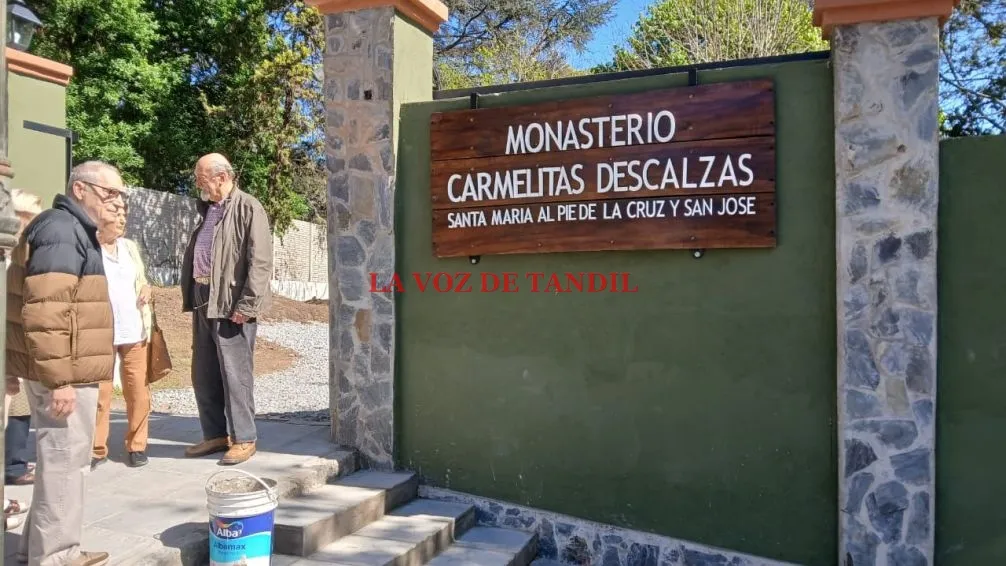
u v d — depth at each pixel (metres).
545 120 4.61
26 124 6.20
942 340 3.97
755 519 4.28
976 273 3.93
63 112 6.62
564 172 4.57
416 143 4.98
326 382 9.13
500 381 4.81
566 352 4.66
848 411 4.00
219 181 4.61
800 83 4.18
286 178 18.42
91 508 3.81
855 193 3.99
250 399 4.71
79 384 2.98
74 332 2.97
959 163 3.96
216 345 4.61
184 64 17.84
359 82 5.02
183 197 16.11
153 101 16.48
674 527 4.43
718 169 4.26
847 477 4.00
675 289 4.42
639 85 4.48
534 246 4.65
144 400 4.56
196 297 4.75
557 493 4.68
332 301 5.13
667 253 4.44
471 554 4.27
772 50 12.86
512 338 4.78
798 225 4.19
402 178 5.00
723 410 4.33
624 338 4.54
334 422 5.12
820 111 4.15
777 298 4.23
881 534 3.95
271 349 11.64
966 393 3.94
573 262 4.64
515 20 21.39
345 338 5.08
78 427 3.03
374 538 4.09
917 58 3.90
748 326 4.29
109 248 4.39
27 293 2.88
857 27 3.98
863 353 3.98
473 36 21.61
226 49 18.22
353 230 5.05
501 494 4.81
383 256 4.97
